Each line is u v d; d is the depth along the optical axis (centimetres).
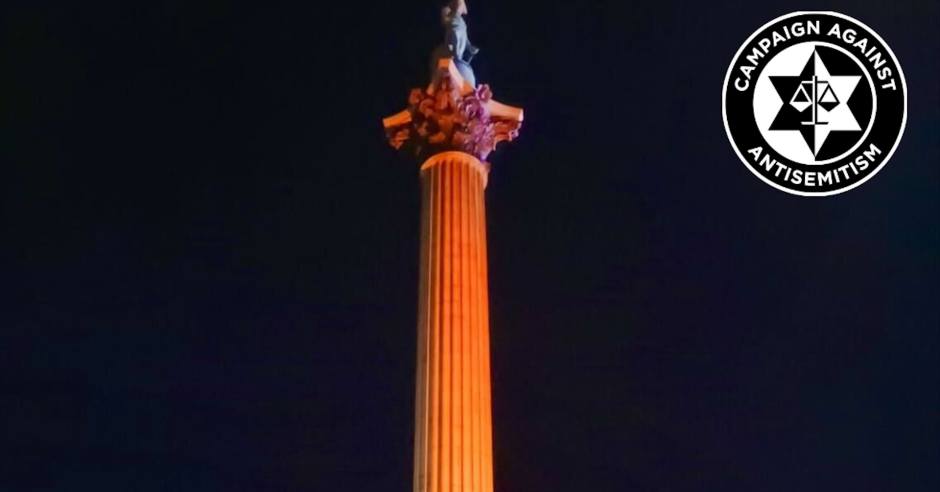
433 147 4525
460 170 4472
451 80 4534
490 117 4669
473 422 4038
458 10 4800
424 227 4444
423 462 3997
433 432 4016
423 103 4569
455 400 4050
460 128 4519
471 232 4378
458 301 4225
